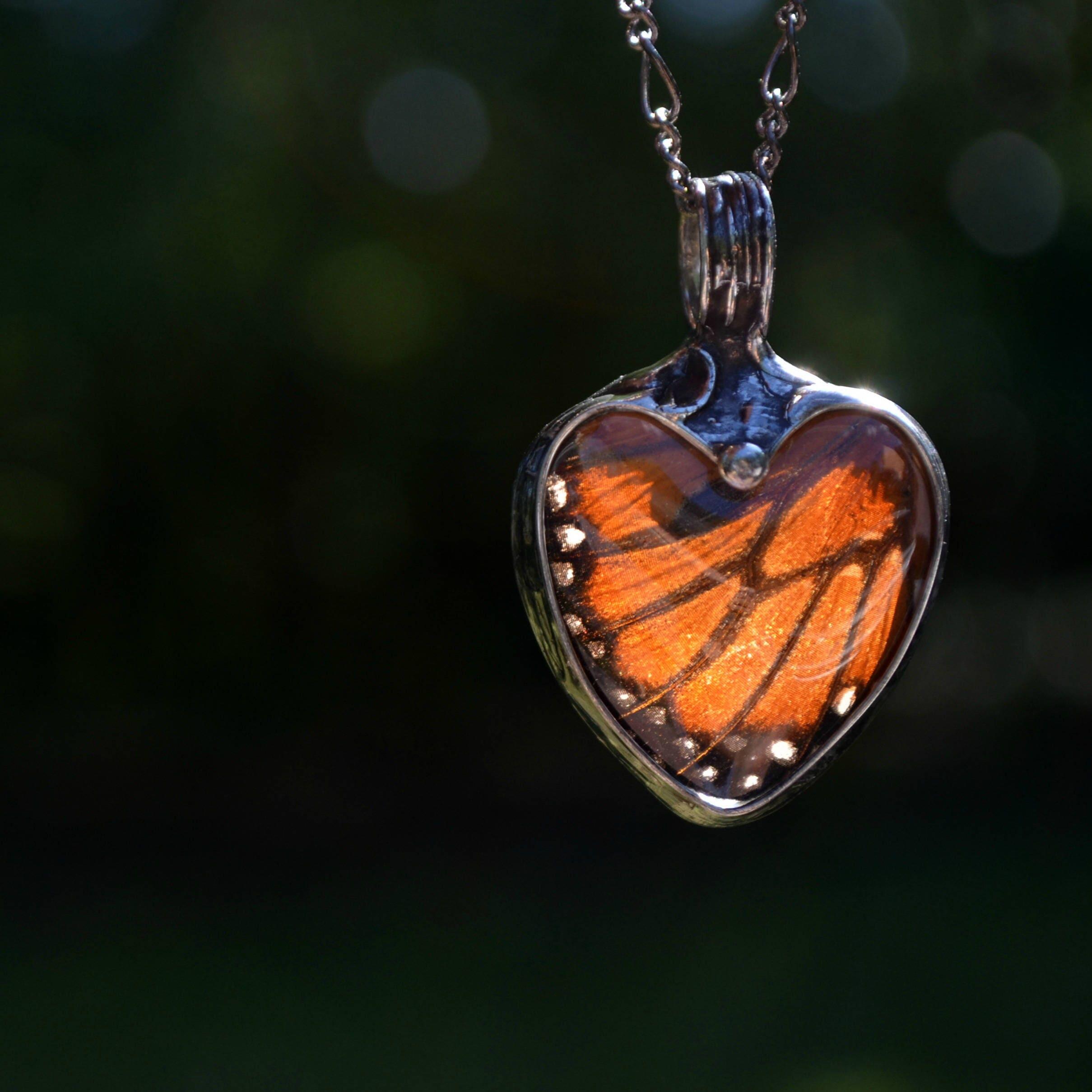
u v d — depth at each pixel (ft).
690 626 0.79
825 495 0.78
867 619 0.79
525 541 0.78
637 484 0.78
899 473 0.79
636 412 0.78
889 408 0.79
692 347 0.79
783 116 0.80
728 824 0.79
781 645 0.79
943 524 0.79
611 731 0.79
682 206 0.79
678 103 0.79
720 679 0.79
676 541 0.78
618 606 0.78
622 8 0.79
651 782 0.79
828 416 0.78
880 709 0.80
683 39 2.02
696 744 0.79
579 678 0.79
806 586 0.79
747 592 0.79
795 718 0.79
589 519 0.78
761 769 0.80
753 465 0.78
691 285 0.78
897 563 0.79
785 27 0.80
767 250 0.78
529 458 0.78
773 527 0.78
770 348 0.79
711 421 0.78
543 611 0.78
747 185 0.78
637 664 0.79
